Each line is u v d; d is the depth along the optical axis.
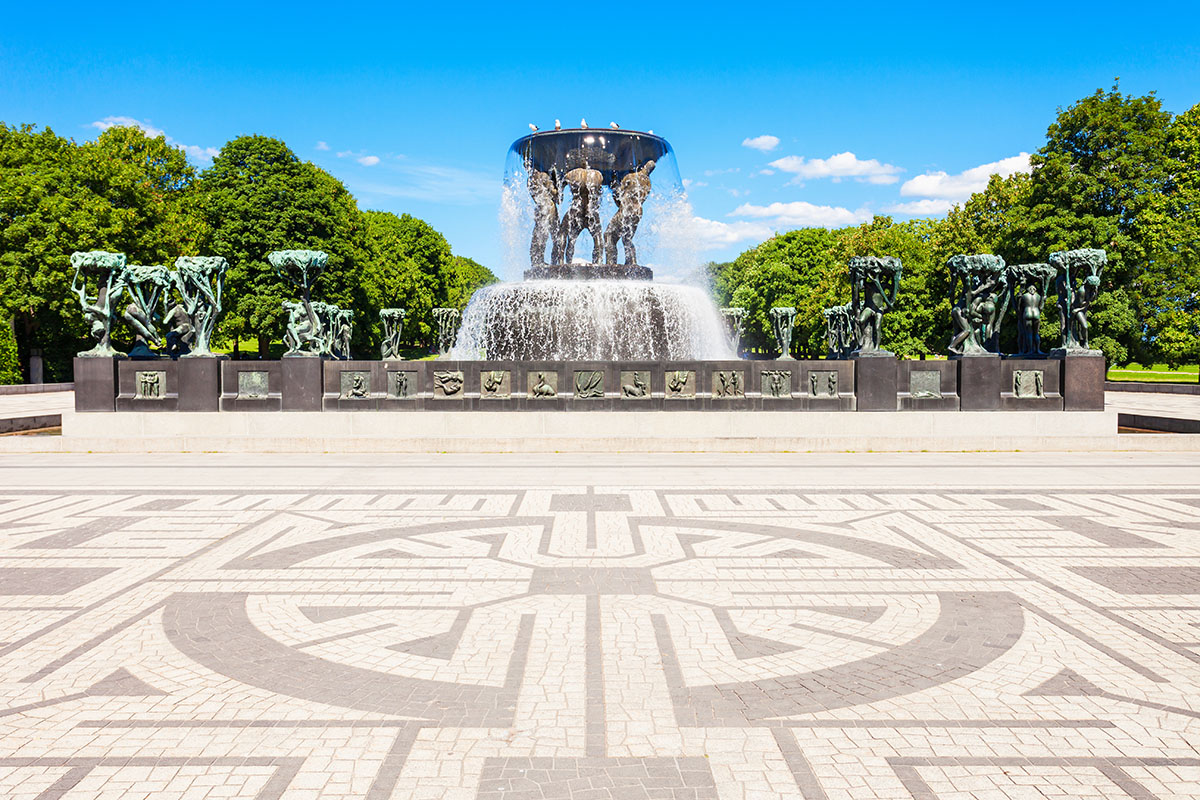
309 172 58.53
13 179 45.06
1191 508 13.59
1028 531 11.88
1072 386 22.42
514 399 22.23
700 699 6.17
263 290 55.31
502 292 26.09
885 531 11.88
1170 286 47.19
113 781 5.00
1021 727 5.71
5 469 18.25
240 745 5.46
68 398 41.12
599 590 8.98
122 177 48.81
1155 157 47.75
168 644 7.38
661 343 25.95
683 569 9.84
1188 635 7.57
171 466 18.62
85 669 6.80
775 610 8.30
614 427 21.98
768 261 88.69
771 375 22.38
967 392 22.38
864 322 22.73
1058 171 47.84
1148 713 5.92
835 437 21.27
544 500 14.27
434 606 8.45
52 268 44.91
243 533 11.81
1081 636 7.54
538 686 6.41
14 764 5.21
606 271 26.92
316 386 22.30
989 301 22.84
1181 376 64.06
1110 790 4.88
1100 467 18.34
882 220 68.19
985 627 7.79
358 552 10.69
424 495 14.80
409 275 85.50
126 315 23.19
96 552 10.72
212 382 22.28
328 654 7.12
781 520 12.62
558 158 27.16
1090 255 22.33
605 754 5.32
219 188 57.22
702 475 17.11
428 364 22.39
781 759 5.26
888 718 5.85
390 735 5.59
